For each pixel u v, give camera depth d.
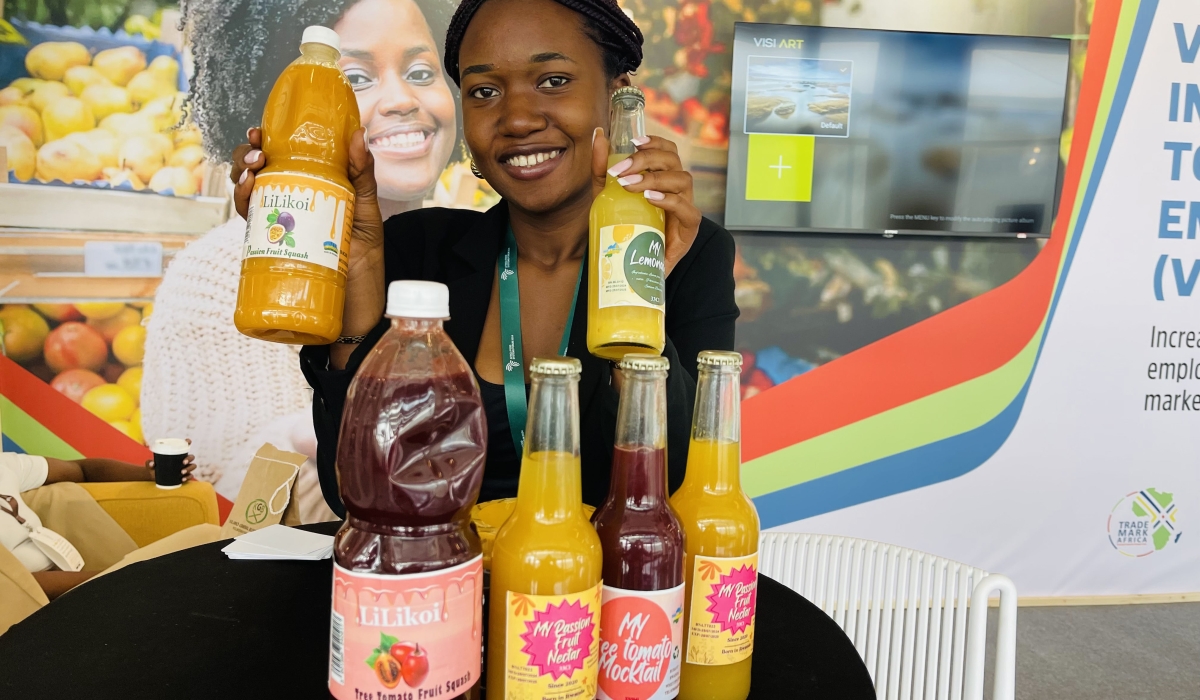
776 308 2.53
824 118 2.41
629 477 0.53
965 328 2.60
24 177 2.20
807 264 2.53
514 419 0.98
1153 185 2.61
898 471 2.62
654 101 2.42
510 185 0.94
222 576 0.83
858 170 2.45
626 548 0.52
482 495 1.01
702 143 2.45
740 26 2.35
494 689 0.50
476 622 0.48
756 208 2.43
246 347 2.35
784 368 2.55
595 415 0.93
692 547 0.56
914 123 2.44
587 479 0.97
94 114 2.22
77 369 2.28
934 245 2.56
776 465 2.58
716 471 0.58
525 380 1.04
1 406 2.25
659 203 0.68
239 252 2.33
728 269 1.06
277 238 0.68
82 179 2.23
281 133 0.71
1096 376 2.66
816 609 0.81
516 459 1.01
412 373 0.50
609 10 0.90
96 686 0.60
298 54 2.29
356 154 0.75
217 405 2.34
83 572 1.66
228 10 2.25
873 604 1.20
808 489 2.60
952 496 2.65
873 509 2.63
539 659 0.48
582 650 0.49
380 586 0.45
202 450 2.34
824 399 2.58
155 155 2.26
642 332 0.66
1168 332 2.66
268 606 0.76
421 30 2.31
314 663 0.65
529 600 0.48
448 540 0.50
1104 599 2.71
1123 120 2.57
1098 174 2.58
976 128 2.46
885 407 2.60
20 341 2.24
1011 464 2.66
